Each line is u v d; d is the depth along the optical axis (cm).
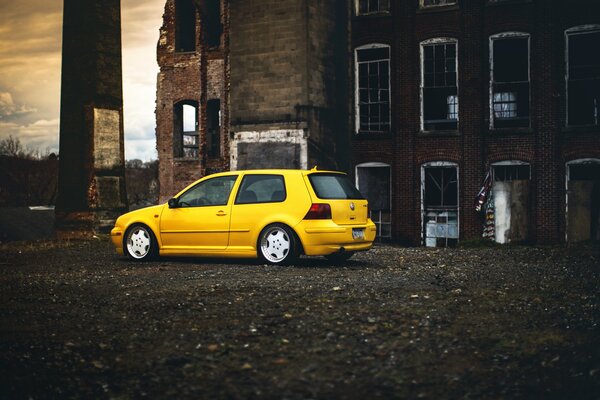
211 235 1141
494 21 2098
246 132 2125
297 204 1080
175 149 2881
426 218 2192
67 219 2152
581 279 938
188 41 3009
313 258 1257
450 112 2258
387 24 2225
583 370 456
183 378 444
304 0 2052
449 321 612
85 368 471
